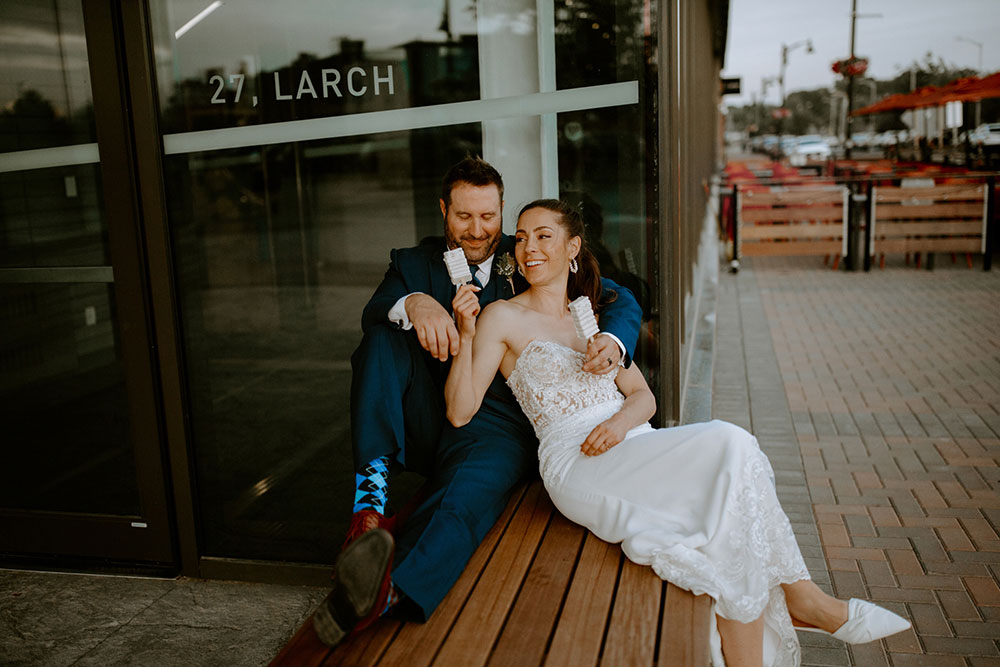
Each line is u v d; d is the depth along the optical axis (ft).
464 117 11.17
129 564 12.14
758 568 7.72
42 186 11.35
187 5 10.71
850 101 120.78
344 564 6.60
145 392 11.37
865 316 28.94
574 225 9.27
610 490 8.40
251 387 11.57
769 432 17.84
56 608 11.18
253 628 10.64
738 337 26.73
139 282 11.05
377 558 6.55
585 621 7.10
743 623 7.72
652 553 7.79
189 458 11.53
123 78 10.62
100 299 11.51
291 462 11.71
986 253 36.99
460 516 8.33
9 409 12.01
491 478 8.98
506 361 9.38
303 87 11.12
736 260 39.42
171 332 11.12
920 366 22.43
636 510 8.22
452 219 9.62
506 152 11.18
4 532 12.37
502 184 9.73
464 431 9.56
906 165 63.82
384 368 9.12
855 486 14.92
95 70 10.64
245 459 11.69
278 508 11.80
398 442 8.96
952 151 73.05
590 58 10.69
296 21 10.98
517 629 7.04
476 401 9.13
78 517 12.10
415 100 11.18
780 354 24.41
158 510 11.77
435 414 9.64
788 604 8.62
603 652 6.66
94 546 12.17
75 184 11.31
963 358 22.99
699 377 19.97
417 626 7.19
